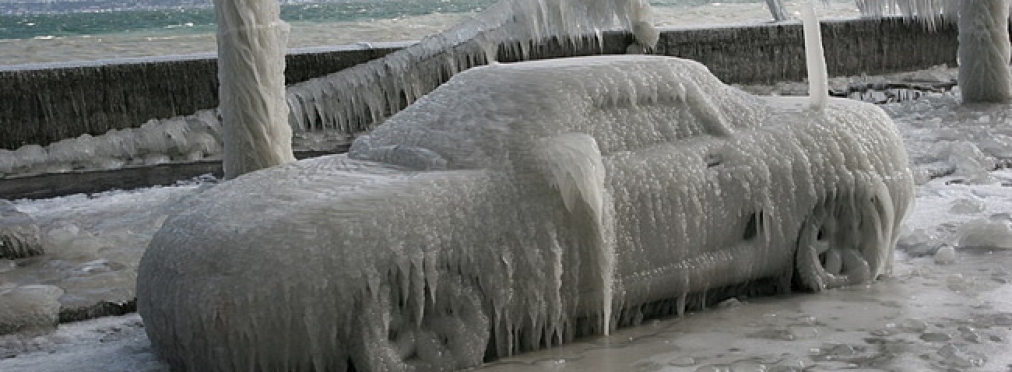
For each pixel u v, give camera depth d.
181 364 4.15
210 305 3.88
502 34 12.74
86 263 6.50
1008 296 5.14
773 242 5.11
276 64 6.84
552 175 4.38
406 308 4.09
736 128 5.10
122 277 6.10
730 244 5.00
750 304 5.10
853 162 5.29
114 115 11.21
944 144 9.45
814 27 5.31
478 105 4.75
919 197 7.72
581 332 4.64
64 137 10.97
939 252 5.91
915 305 5.01
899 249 6.23
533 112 4.62
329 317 3.93
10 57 23.83
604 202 4.51
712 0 55.72
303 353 3.93
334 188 4.28
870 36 16.06
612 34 13.80
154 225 7.59
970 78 12.65
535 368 4.22
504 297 4.29
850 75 15.91
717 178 4.89
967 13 12.53
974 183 8.23
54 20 45.56
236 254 3.92
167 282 4.06
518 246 4.31
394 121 5.02
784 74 15.16
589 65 4.90
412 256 4.05
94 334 5.17
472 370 4.20
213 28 37.78
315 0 67.88
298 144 11.78
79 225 7.69
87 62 11.36
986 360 4.21
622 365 4.26
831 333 4.61
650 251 4.70
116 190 9.44
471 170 4.42
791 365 4.19
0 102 10.62
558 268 4.39
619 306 4.68
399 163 4.68
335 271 3.93
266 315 3.86
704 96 5.05
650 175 4.70
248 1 6.67
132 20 45.53
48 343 5.03
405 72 12.37
